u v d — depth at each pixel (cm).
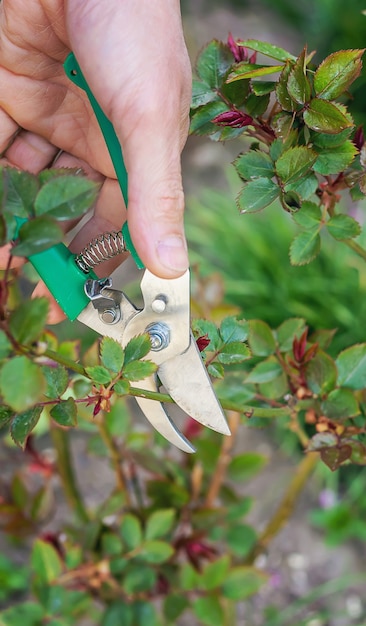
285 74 41
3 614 56
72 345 54
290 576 80
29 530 65
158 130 43
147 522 58
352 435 49
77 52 45
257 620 77
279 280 98
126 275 105
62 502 83
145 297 42
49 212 34
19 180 34
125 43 44
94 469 87
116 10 44
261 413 47
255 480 87
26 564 78
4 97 54
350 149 42
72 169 35
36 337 33
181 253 41
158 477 62
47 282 43
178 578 61
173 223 41
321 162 42
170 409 88
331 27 133
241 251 101
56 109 54
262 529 82
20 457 84
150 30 44
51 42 52
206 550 63
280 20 147
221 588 60
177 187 42
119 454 62
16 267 52
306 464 61
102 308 43
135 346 40
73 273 43
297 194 43
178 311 42
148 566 59
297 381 49
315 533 83
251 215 105
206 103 46
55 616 56
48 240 34
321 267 98
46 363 39
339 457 46
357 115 115
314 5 141
